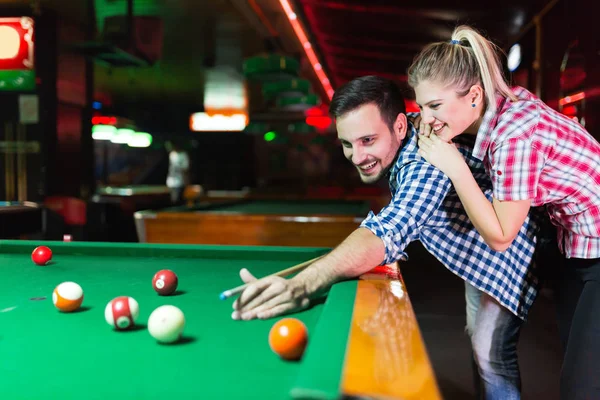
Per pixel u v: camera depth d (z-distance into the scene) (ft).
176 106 53.16
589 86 15.29
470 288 7.59
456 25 6.00
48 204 21.42
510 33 21.86
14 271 7.05
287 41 24.86
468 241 6.64
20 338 4.29
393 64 31.14
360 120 5.87
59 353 3.94
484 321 6.81
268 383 3.36
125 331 4.47
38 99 21.20
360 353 3.12
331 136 57.11
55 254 8.31
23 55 19.92
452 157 5.29
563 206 5.87
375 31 23.75
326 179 57.88
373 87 5.91
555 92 18.31
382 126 5.92
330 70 33.99
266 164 59.72
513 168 5.28
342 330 3.58
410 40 24.58
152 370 3.60
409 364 2.97
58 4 20.74
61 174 22.39
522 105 5.44
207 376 3.49
